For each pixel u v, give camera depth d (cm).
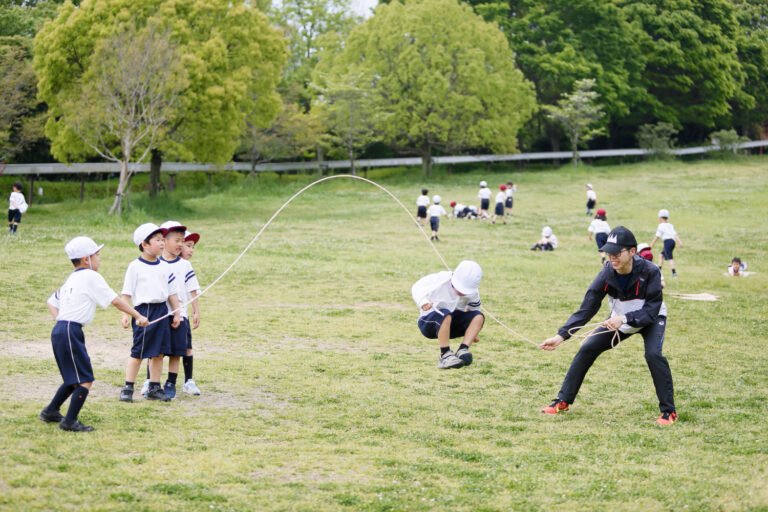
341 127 4706
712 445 630
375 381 845
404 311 1309
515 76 5125
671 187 4338
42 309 1164
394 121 4822
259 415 693
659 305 709
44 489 475
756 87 7100
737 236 2727
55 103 3166
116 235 2269
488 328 1198
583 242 2556
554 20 5791
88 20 3092
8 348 911
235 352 970
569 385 732
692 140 7169
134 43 2847
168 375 761
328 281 1612
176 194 4031
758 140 7538
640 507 484
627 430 678
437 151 6156
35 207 3189
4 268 1533
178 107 2992
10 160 4400
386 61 4819
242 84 3250
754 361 1003
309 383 821
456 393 805
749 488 520
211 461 547
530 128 6291
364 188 4425
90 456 545
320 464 554
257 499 478
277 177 4975
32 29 4134
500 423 693
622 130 6775
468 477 538
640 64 6069
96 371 834
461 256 2150
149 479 504
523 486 518
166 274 729
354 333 1115
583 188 4359
